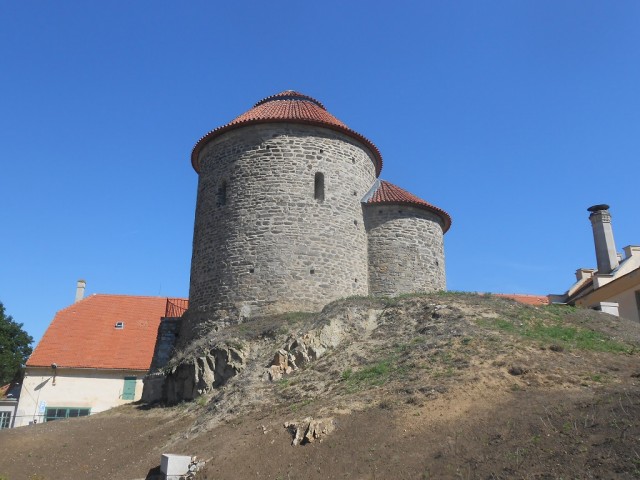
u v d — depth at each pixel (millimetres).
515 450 8773
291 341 17609
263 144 23375
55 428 18688
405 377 13359
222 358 18938
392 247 24516
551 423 9398
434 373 13109
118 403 33281
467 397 11492
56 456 15711
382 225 24828
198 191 25312
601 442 8305
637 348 15133
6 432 18344
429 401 11625
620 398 9672
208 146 25094
